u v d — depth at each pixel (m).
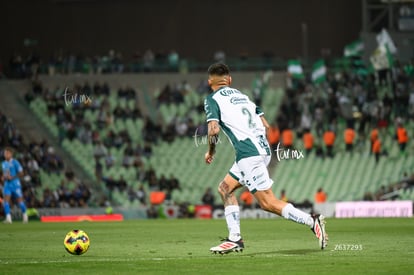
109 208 128.75
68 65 168.62
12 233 73.88
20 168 104.81
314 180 145.25
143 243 57.34
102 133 155.38
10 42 180.62
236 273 34.94
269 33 184.50
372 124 152.38
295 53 183.50
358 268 36.47
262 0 184.50
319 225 43.41
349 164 146.25
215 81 45.09
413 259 40.97
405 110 154.62
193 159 151.88
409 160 143.62
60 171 144.62
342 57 177.25
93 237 66.19
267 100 164.38
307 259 40.97
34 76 162.38
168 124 159.88
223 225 92.44
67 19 183.62
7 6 180.62
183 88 165.75
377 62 157.25
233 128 44.12
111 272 35.59
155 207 130.75
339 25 181.75
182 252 47.72
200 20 185.62
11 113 159.00
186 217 130.25
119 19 185.00
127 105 162.25
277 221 104.00
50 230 80.69
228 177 45.19
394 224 88.56
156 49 185.50
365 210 121.62
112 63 172.50
